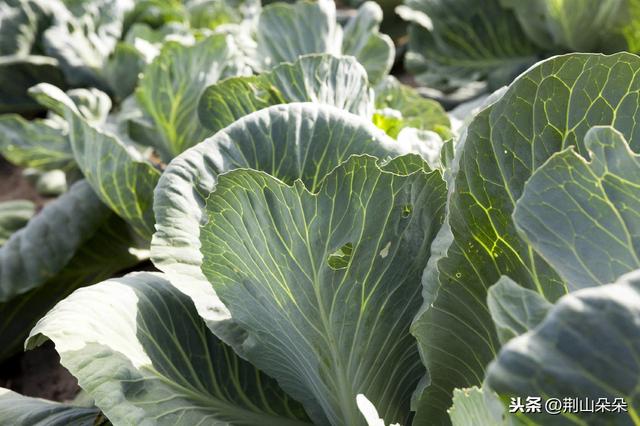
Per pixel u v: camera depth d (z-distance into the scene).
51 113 4.96
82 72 5.87
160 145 4.04
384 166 1.98
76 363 2.02
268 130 2.41
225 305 2.19
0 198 6.02
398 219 1.95
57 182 5.82
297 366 2.23
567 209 1.52
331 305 2.00
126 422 1.95
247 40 4.60
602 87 1.80
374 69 4.57
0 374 4.07
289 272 2.00
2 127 4.76
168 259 2.22
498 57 5.96
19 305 4.00
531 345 1.13
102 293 2.29
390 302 2.04
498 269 1.88
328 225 1.91
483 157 1.85
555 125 1.83
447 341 1.97
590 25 5.26
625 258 1.49
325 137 2.40
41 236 3.86
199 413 2.18
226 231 2.04
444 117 3.94
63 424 2.44
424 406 2.08
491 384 1.14
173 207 2.29
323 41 4.02
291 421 2.38
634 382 1.11
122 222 4.08
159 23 6.72
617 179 1.47
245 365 2.43
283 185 1.89
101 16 6.51
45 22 6.20
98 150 3.40
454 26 5.97
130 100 4.98
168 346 2.31
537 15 5.53
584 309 1.13
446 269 1.89
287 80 3.00
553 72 1.81
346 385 2.10
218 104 3.07
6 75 5.86
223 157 2.40
